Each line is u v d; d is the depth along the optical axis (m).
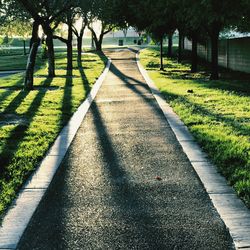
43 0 18.31
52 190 5.42
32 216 4.60
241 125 9.04
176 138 8.14
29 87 17.02
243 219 4.35
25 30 23.48
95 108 12.16
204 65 31.75
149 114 10.95
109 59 38.75
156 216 4.51
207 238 3.98
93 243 3.96
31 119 10.47
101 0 23.03
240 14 16.58
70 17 25.05
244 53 24.80
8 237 4.10
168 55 42.31
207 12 16.41
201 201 4.89
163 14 22.92
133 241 3.97
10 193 5.20
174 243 3.90
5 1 18.58
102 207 4.81
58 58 42.47
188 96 13.88
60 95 15.05
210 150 7.00
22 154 7.01
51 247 3.92
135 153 7.13
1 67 34.69
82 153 7.22
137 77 22.06
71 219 4.50
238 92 14.78
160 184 5.52
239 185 5.21
